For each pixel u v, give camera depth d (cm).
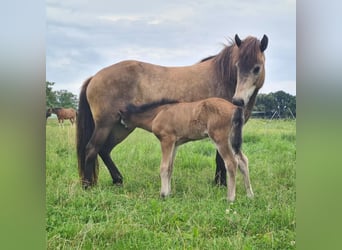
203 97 536
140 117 537
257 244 520
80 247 519
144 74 540
